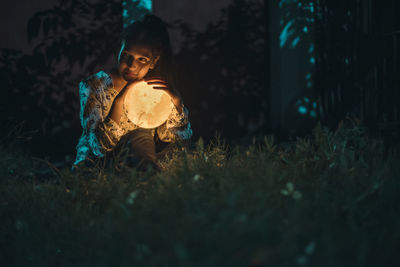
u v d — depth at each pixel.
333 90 4.41
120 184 2.39
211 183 2.26
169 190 2.02
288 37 5.47
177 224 1.67
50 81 5.38
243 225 1.44
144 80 3.01
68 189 2.54
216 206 1.76
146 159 2.90
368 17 3.77
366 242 1.48
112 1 5.41
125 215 1.86
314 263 1.37
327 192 2.20
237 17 5.78
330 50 4.51
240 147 4.28
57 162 4.92
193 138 5.77
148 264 1.44
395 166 2.34
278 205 1.87
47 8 5.34
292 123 5.52
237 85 5.83
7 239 2.08
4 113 5.29
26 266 1.82
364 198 2.01
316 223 1.65
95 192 2.40
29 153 4.96
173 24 5.64
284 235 1.46
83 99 3.20
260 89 5.89
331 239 1.51
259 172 2.31
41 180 3.44
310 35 5.34
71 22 5.36
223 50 5.79
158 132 3.42
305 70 5.41
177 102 3.20
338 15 4.30
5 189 2.55
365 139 3.05
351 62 4.04
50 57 5.34
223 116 5.84
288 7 5.46
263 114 5.91
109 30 5.42
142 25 3.03
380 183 2.00
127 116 3.07
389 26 3.61
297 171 2.43
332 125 4.24
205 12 5.71
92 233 1.88
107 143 3.10
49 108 5.39
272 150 2.83
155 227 1.67
